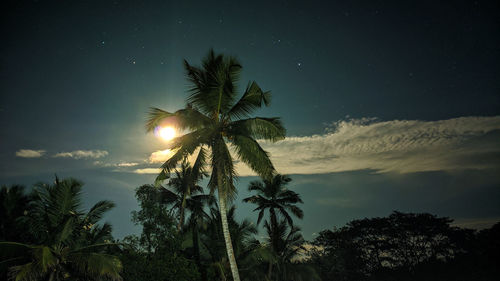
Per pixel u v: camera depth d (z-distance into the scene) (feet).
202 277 70.44
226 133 53.47
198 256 77.66
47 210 52.24
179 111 52.08
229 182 50.06
